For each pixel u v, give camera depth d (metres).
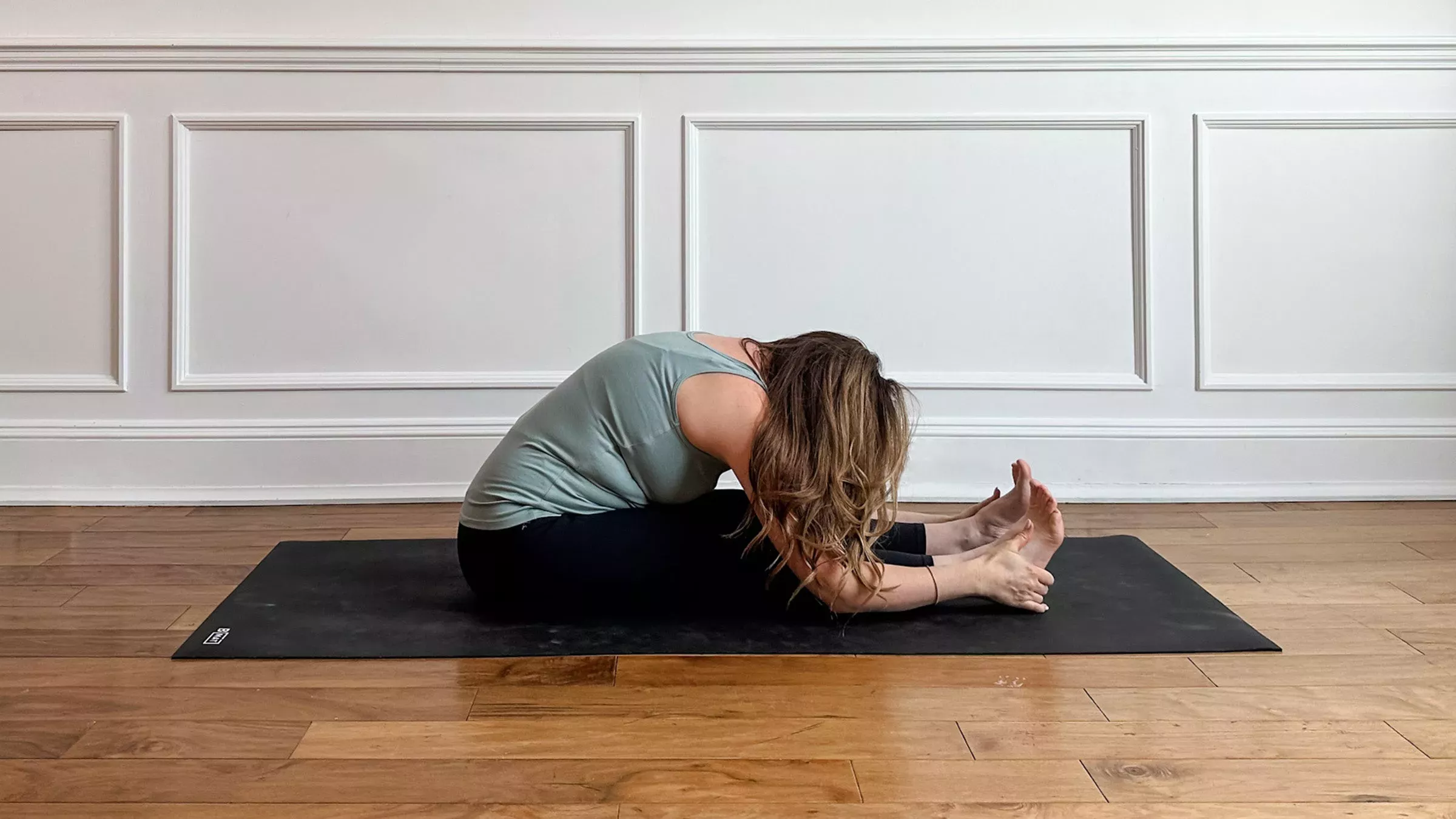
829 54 2.92
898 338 3.01
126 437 2.93
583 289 2.98
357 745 1.44
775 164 2.96
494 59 2.91
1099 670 1.70
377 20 2.91
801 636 1.85
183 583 2.20
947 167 2.96
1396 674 1.69
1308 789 1.31
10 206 2.91
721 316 2.99
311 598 2.07
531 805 1.28
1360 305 2.99
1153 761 1.39
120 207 2.89
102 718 1.52
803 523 1.69
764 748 1.43
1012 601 1.91
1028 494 1.99
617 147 2.96
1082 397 3.00
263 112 2.90
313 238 2.94
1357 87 2.94
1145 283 2.97
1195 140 2.94
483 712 1.54
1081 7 2.93
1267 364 3.01
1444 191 2.96
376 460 2.97
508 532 1.85
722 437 1.72
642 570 1.84
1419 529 2.64
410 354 2.98
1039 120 2.93
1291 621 1.94
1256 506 2.93
